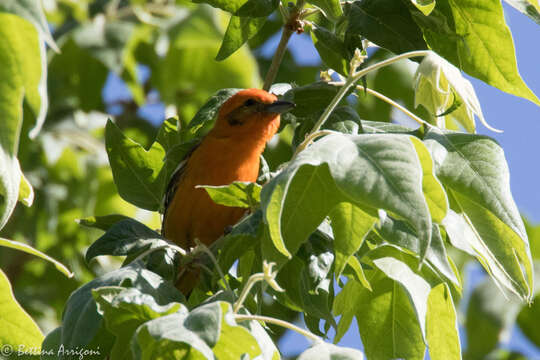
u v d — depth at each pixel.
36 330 7.17
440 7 8.12
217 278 7.22
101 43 13.11
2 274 6.98
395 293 7.91
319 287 7.31
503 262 6.84
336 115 8.43
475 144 7.08
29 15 4.12
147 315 5.86
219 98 9.20
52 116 15.77
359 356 5.64
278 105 8.66
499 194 6.79
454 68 6.91
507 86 8.12
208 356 4.96
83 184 15.84
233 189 7.04
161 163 9.23
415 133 7.96
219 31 14.02
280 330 13.02
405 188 5.39
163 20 14.00
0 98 4.24
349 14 8.10
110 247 7.59
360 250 7.42
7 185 4.61
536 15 7.98
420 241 5.21
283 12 8.77
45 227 15.48
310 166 6.25
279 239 5.39
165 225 11.34
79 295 6.35
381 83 13.72
